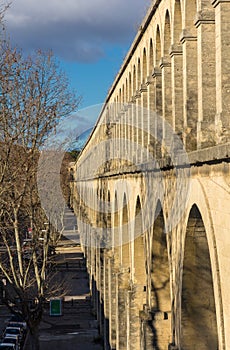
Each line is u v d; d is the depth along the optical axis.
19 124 27.94
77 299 58.19
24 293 29.95
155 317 25.38
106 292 42.47
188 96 18.88
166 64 23.14
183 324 19.08
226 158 13.04
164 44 23.17
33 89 28.30
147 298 26.78
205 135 16.78
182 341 19.08
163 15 23.05
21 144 28.67
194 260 18.58
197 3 17.42
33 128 28.67
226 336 13.88
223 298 14.06
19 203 29.73
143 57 29.73
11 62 26.83
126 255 37.59
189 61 18.84
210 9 16.92
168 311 25.62
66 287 60.53
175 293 20.16
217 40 15.67
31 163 29.16
